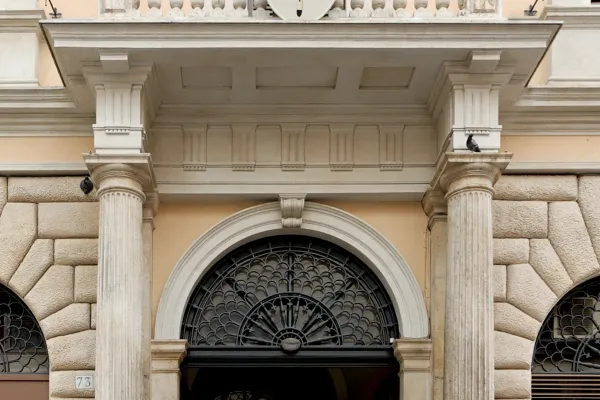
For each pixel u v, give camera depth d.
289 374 14.94
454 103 12.57
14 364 13.41
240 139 13.52
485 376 12.08
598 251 13.38
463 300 12.24
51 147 13.45
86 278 13.27
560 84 13.53
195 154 13.48
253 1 12.59
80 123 13.48
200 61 12.47
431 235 13.51
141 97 12.55
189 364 13.53
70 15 14.12
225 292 13.73
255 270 13.79
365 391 14.98
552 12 13.72
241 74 12.75
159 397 13.10
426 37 12.17
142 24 12.05
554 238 13.41
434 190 13.21
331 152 13.52
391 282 13.55
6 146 13.43
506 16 14.02
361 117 13.52
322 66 12.62
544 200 13.51
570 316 13.58
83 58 12.34
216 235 13.59
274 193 13.47
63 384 13.02
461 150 12.47
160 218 13.62
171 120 13.49
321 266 13.82
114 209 12.36
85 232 13.35
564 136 13.56
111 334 12.10
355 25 12.09
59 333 13.16
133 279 12.31
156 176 13.41
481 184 12.44
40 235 13.37
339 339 13.64
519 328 13.22
